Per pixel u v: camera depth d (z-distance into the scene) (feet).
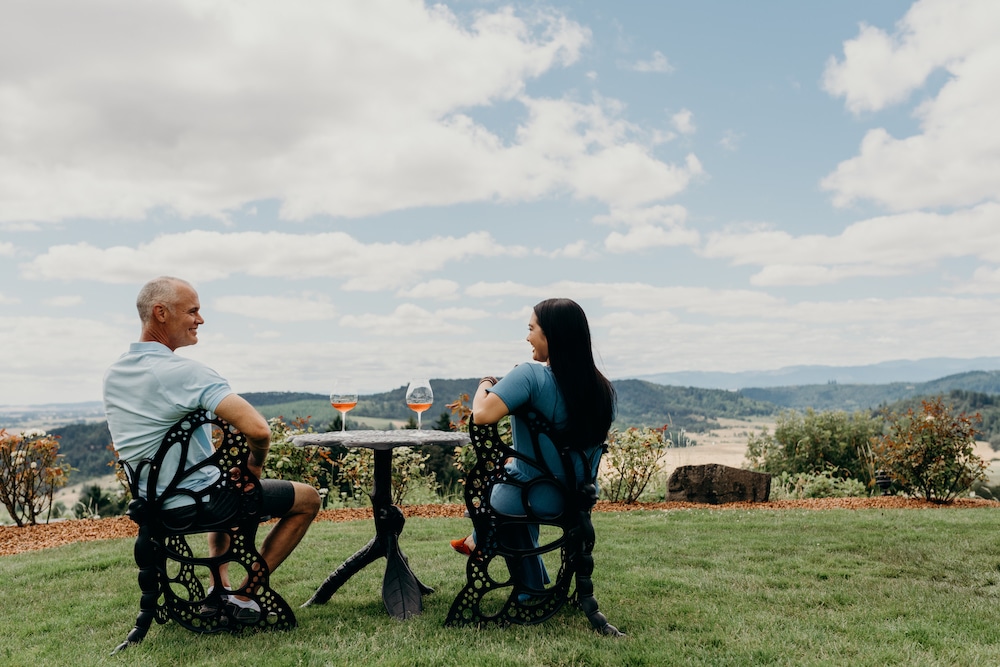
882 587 13.57
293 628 10.99
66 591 14.42
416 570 15.48
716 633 10.64
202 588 11.19
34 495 25.80
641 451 29.84
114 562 16.98
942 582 14.10
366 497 30.48
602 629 10.69
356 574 14.89
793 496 34.47
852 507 27.37
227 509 10.81
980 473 29.12
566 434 10.94
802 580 14.21
